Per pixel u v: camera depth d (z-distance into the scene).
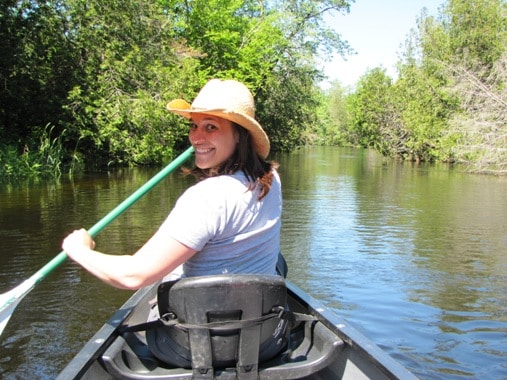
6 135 15.22
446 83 26.28
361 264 5.85
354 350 2.08
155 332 2.08
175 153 22.78
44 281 4.98
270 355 2.01
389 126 34.06
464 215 9.29
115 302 4.50
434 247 6.73
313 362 1.99
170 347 1.96
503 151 19.86
